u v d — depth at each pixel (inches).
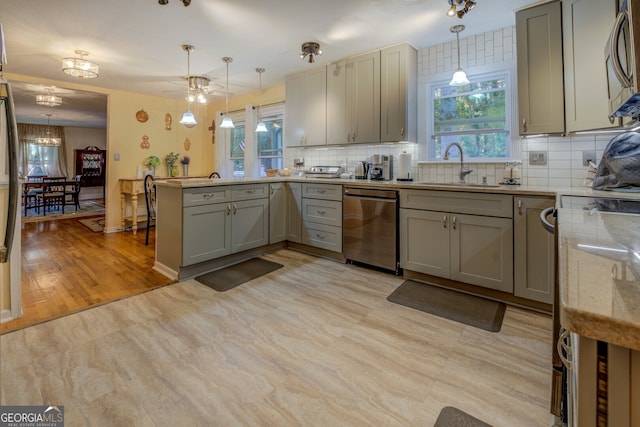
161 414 52.3
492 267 93.7
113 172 197.8
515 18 100.3
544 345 72.0
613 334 14.0
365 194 120.3
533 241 86.6
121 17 104.7
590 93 81.3
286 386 59.1
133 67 154.8
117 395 56.2
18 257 83.0
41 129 360.5
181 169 231.1
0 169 78.5
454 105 126.8
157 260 122.6
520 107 99.1
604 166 81.9
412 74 128.6
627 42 43.9
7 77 161.9
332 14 103.3
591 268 19.7
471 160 120.2
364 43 126.6
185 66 153.4
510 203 89.7
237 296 98.5
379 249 117.2
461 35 119.4
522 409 53.4
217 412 52.9
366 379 61.1
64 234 188.4
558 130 93.0
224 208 121.6
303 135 161.5
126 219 203.3
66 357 66.9
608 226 32.1
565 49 89.7
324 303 93.7
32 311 87.4
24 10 99.5
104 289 103.2
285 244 153.7
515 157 112.4
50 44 125.7
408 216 109.7
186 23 109.1
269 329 79.1
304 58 139.8
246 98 210.1
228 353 69.1
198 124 240.1
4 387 57.7
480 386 59.0
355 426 50.3
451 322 82.4
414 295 98.9
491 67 115.6
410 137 128.4
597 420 15.6
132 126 205.6
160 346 71.4
